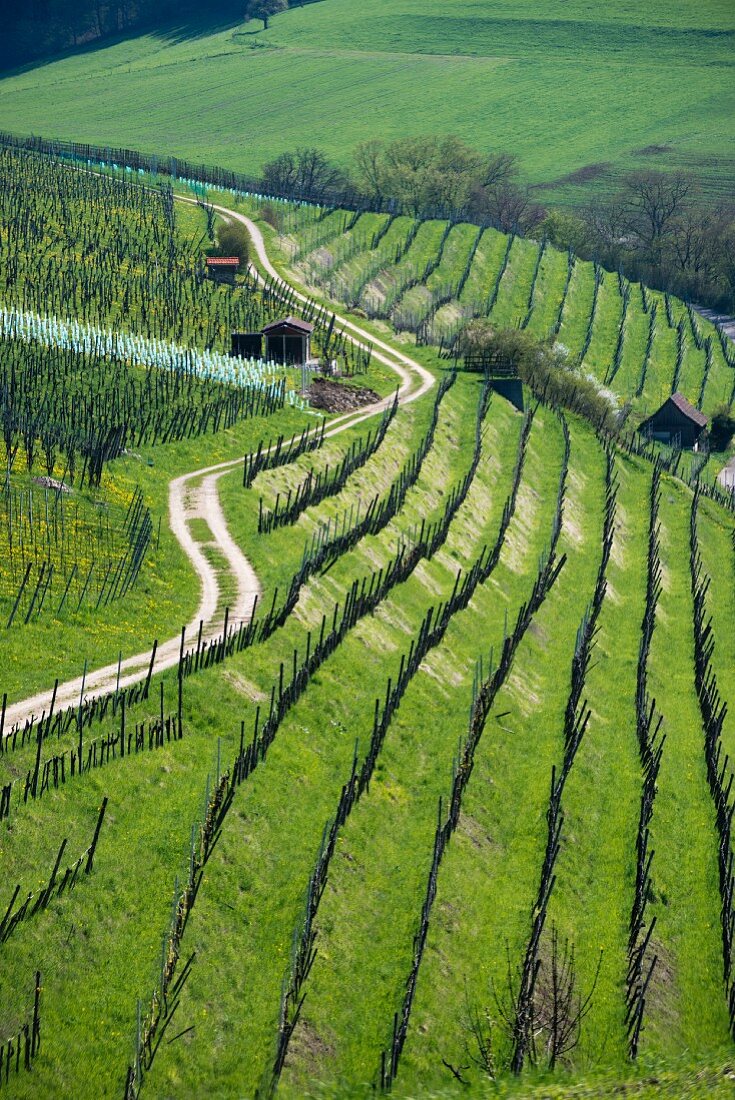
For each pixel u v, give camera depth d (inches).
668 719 2893.7
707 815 2507.4
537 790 2395.4
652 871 2293.3
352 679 2458.2
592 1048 1829.5
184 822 1866.4
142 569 2618.1
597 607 3344.0
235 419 3777.1
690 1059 1835.6
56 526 2645.2
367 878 1985.7
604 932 2086.6
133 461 3257.9
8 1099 1439.5
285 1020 1617.9
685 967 2095.2
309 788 2096.5
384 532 3253.0
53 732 1916.8
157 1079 1533.0
